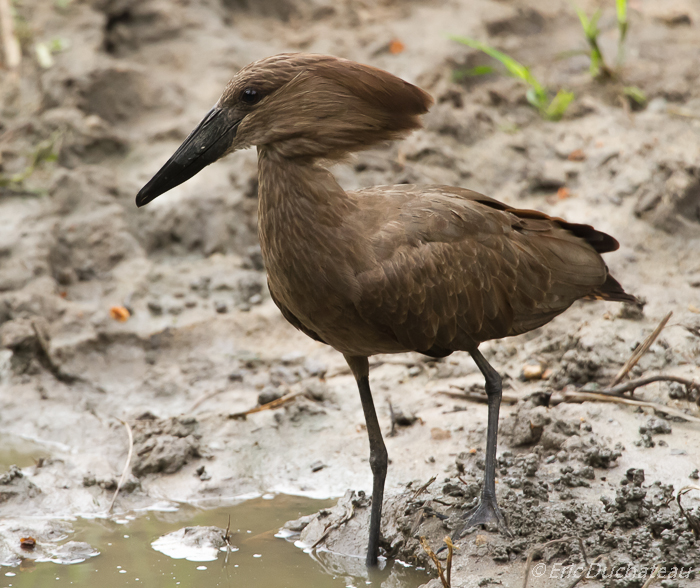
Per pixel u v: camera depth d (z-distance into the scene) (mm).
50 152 15188
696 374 10516
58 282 13672
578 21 18391
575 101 16125
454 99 16000
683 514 8047
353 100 7797
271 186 7883
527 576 7320
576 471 9164
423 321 8273
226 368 12305
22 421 11352
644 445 9531
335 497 9781
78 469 10289
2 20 17375
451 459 9938
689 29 17953
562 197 14219
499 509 8438
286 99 7715
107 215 14344
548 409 10164
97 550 8898
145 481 10188
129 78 16203
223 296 13602
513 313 8828
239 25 18344
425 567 8305
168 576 8430
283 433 10875
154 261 14344
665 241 13070
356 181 14680
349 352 8484
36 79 16641
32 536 9109
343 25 18250
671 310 11719
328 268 7859
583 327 11562
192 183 14859
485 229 8562
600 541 8055
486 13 18109
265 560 8688
